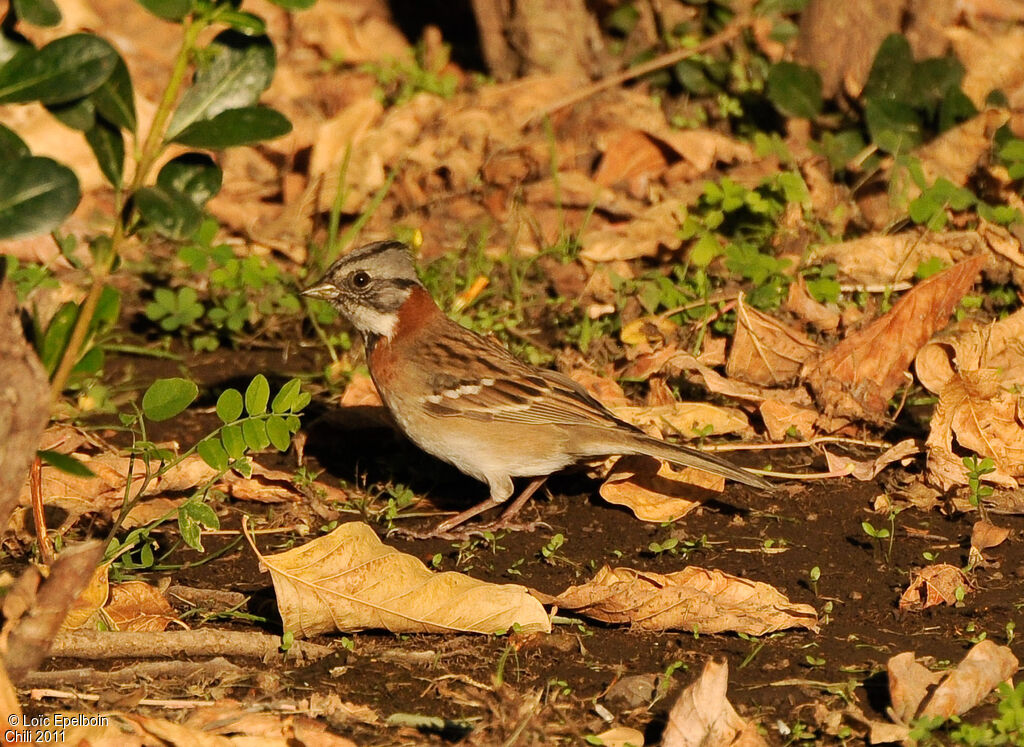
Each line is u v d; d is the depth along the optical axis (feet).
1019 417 31.86
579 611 26.63
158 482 31.91
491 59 57.11
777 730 22.45
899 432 35.04
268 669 24.89
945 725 22.41
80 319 21.02
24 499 30.50
